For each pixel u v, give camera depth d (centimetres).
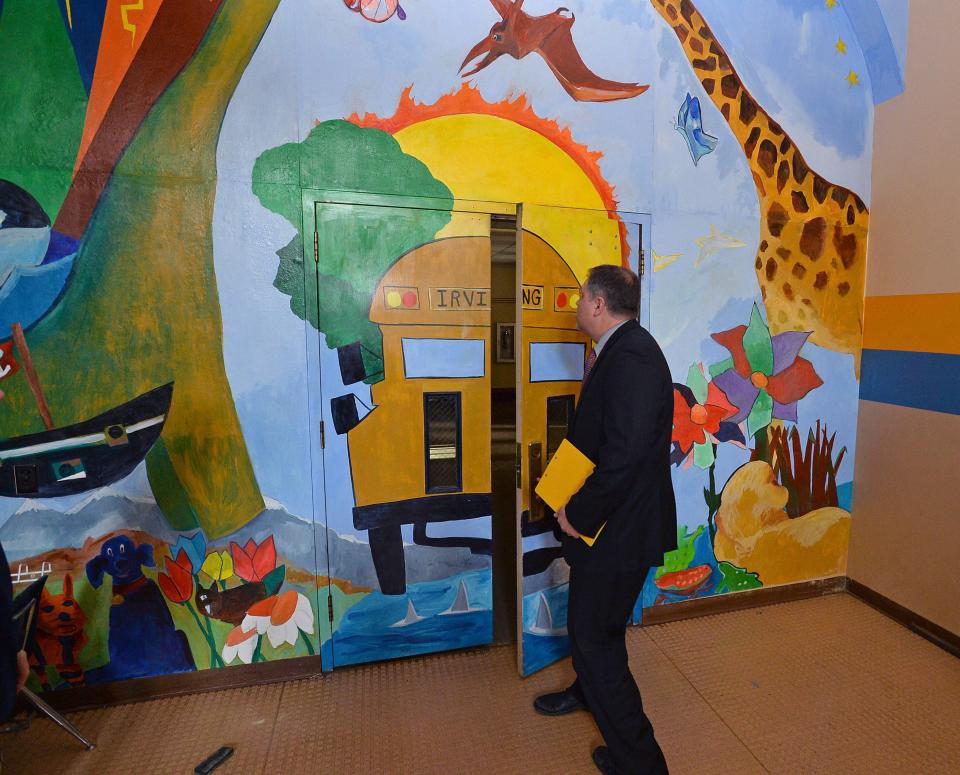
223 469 216
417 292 229
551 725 202
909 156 267
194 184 205
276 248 213
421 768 182
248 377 215
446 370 235
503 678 230
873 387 290
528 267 224
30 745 192
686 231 262
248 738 196
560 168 241
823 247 286
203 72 203
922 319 261
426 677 231
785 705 213
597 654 164
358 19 214
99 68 195
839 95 281
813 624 273
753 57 265
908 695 219
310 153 213
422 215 227
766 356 281
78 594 207
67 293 197
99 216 198
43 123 192
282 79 209
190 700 217
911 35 260
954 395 245
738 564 286
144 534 211
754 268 275
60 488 202
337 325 221
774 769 182
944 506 251
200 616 219
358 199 219
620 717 162
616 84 245
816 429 294
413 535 237
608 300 174
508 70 231
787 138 274
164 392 208
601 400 169
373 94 218
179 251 205
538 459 230
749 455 282
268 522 221
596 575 163
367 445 229
